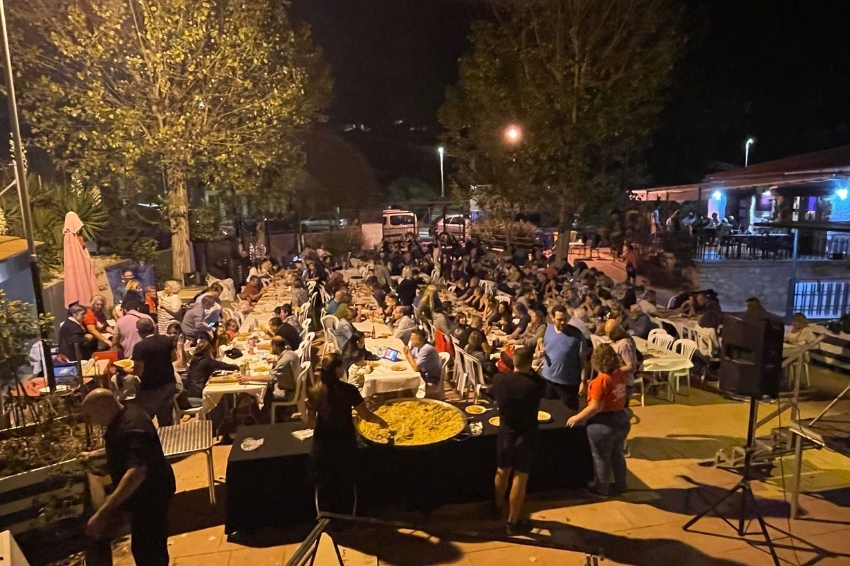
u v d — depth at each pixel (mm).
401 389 7289
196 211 16375
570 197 17562
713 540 4996
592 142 17016
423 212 39094
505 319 10562
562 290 12758
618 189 17656
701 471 6250
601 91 16578
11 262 7551
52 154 13586
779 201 21203
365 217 35531
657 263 19141
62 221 12211
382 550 4855
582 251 24516
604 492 5688
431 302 11836
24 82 13148
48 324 5773
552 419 5867
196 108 14266
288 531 5125
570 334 6680
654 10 16109
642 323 9727
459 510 5473
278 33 16188
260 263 18859
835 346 9695
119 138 13312
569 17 16688
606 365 5430
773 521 5289
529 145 17188
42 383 7051
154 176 15102
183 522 5336
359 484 5270
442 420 5734
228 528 5039
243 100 14766
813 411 7809
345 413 4836
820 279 13836
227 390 6828
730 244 18406
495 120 18641
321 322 11555
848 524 5230
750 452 4957
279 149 15992
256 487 5027
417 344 7930
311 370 7445
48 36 13023
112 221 14547
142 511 3834
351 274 18875
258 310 12008
